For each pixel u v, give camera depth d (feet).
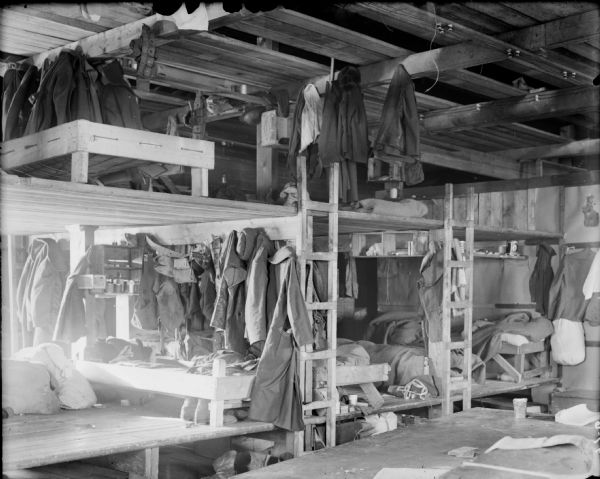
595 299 32.32
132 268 24.67
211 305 24.00
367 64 23.49
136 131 17.51
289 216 21.79
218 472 20.39
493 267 36.14
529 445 18.75
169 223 24.47
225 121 30.63
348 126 21.88
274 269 21.93
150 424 20.10
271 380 20.66
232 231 22.07
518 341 31.42
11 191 15.84
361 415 23.88
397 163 28.30
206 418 20.39
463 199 36.88
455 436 21.53
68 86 18.63
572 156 37.35
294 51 25.43
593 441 18.35
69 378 22.53
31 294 25.85
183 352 24.53
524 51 21.08
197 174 18.81
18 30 19.43
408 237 31.86
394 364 28.09
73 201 17.79
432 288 27.91
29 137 17.69
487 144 35.45
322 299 22.63
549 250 33.99
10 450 16.74
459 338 31.55
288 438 21.27
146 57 18.48
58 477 18.01
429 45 25.27
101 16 18.52
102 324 24.82
